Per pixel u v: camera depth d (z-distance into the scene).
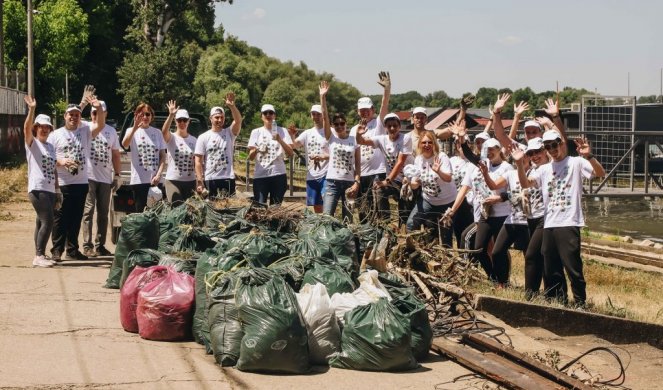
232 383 7.17
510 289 11.08
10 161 38.00
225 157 13.90
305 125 78.88
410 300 8.14
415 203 12.47
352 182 13.80
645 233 23.95
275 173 14.28
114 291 10.69
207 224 11.79
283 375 7.42
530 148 10.73
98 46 78.31
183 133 13.98
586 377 8.05
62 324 8.92
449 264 10.79
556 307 10.20
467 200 12.63
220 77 79.69
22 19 66.12
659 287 15.02
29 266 12.22
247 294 7.54
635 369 8.85
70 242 12.79
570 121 39.88
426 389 7.19
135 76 55.78
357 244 10.76
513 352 8.11
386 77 13.70
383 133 13.77
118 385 7.03
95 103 12.70
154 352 8.04
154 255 9.66
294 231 11.61
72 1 68.81
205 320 8.27
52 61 67.31
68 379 7.12
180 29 63.91
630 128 37.06
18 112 44.44
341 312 7.88
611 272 15.82
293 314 7.46
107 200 13.21
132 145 13.70
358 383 7.26
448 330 8.97
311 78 88.81
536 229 11.03
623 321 10.40
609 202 32.38
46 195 11.99
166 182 14.02
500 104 12.34
